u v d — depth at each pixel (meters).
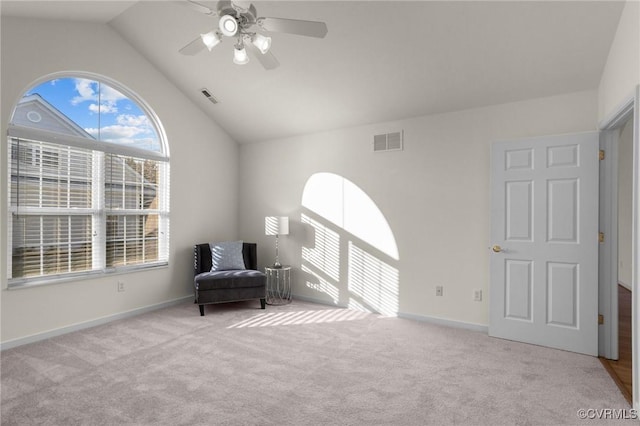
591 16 2.56
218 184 5.11
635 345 2.16
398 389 2.36
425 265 3.88
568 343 3.04
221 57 3.82
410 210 3.98
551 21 2.66
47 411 2.08
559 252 3.08
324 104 4.14
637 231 2.17
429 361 2.82
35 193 3.29
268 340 3.28
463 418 2.03
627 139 5.62
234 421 1.99
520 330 3.26
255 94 4.27
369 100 3.90
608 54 2.78
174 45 3.82
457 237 3.69
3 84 3.01
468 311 3.63
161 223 4.42
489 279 3.43
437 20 2.85
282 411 2.09
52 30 3.33
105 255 3.82
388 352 3.00
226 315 4.08
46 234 3.37
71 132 3.55
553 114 3.24
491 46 2.96
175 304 4.50
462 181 3.67
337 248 4.52
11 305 3.08
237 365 2.73
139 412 2.07
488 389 2.37
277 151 5.08
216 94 4.46
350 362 2.79
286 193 5.00
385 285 4.14
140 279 4.13
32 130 3.22
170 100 4.42
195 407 2.13
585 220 2.98
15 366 2.69
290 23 2.11
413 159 3.96
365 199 4.30
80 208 3.63
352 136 4.41
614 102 2.65
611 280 2.94
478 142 3.58
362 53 3.33
